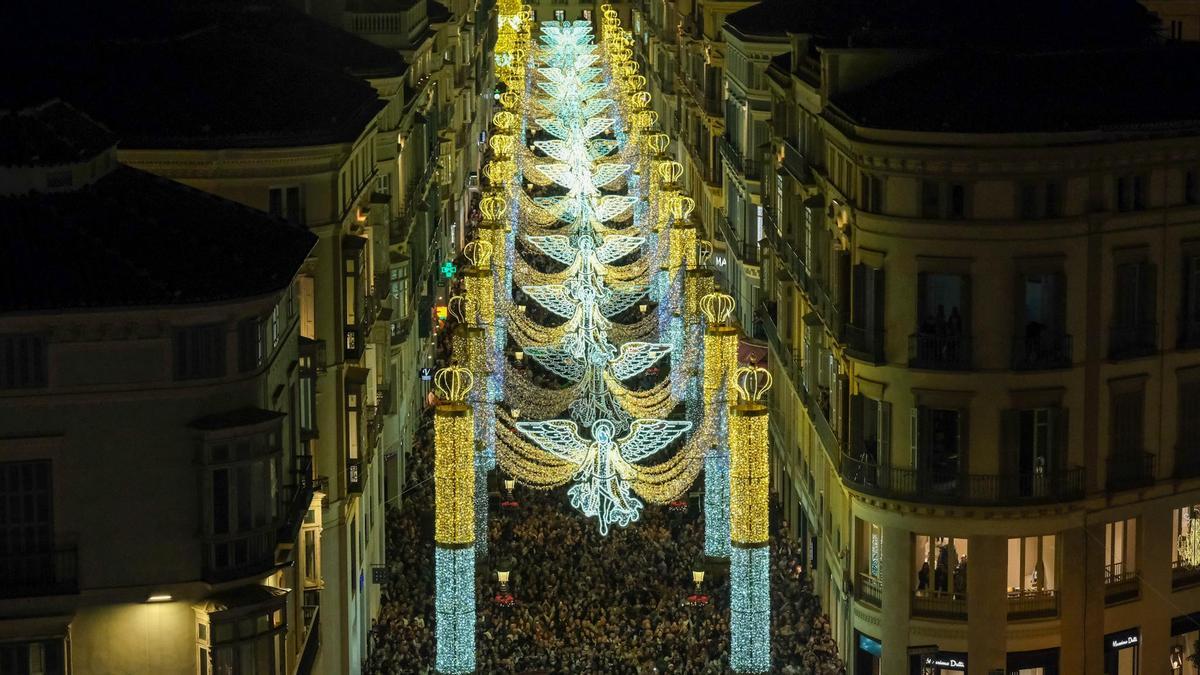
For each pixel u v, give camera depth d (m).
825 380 74.62
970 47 69.25
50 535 45.09
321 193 65.56
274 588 47.38
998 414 62.41
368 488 75.06
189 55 67.38
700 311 87.00
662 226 105.12
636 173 129.25
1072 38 73.69
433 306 114.81
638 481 80.81
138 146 62.22
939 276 62.81
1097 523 63.31
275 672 47.44
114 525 45.47
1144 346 63.41
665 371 110.00
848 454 66.62
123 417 45.28
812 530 79.81
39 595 44.88
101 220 48.31
